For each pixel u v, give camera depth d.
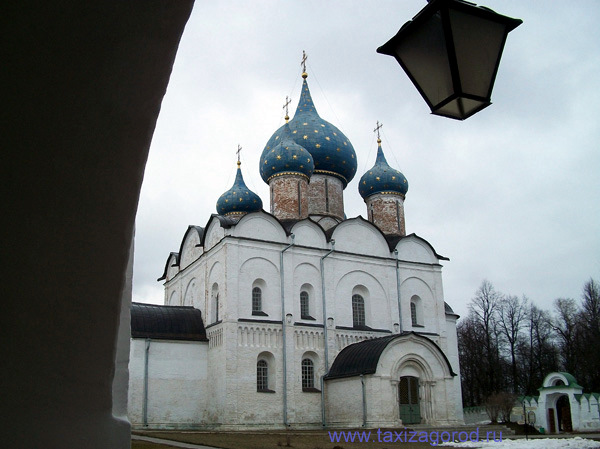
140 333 36.91
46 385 2.91
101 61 2.62
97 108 2.69
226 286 37.25
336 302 41.50
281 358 37.94
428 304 45.81
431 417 36.41
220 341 36.91
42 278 2.77
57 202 2.74
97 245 2.84
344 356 38.53
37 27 2.46
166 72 2.77
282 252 40.06
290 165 45.75
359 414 35.28
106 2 2.48
